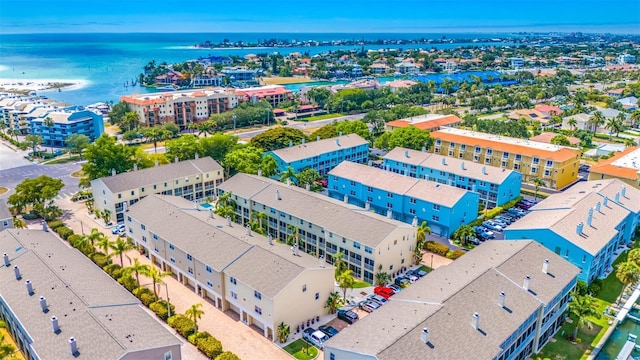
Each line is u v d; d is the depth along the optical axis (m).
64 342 53.00
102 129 189.12
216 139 137.38
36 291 62.94
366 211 93.38
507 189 117.12
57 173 145.12
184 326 66.75
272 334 65.38
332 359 54.22
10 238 78.44
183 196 118.38
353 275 83.94
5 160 160.00
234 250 74.56
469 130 171.88
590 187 103.19
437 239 100.69
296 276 66.12
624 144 174.38
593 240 80.88
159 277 73.25
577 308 65.44
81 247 89.50
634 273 73.50
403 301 61.78
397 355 49.19
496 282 63.19
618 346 66.75
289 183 112.38
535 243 73.94
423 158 132.12
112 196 104.62
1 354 55.53
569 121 193.50
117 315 58.56
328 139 146.38
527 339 61.34
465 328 54.72
